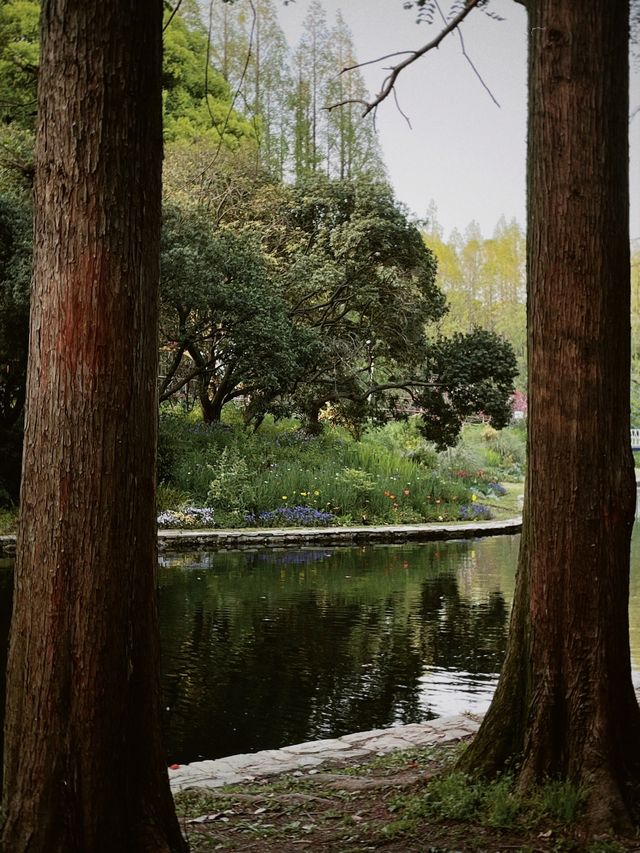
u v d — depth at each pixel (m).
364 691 7.55
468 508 24.14
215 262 20.67
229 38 19.55
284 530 19.02
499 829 3.92
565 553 4.23
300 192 27.31
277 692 7.51
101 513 3.12
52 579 3.11
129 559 3.18
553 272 4.27
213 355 23.05
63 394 3.12
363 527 20.41
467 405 24.52
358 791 4.76
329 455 24.20
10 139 15.54
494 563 16.06
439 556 17.05
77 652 3.09
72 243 3.13
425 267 26.97
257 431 25.73
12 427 19.64
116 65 3.18
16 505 18.56
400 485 23.50
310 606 11.48
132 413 3.18
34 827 3.06
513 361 24.33
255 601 11.79
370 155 32.34
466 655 8.87
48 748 3.08
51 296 3.15
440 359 24.48
